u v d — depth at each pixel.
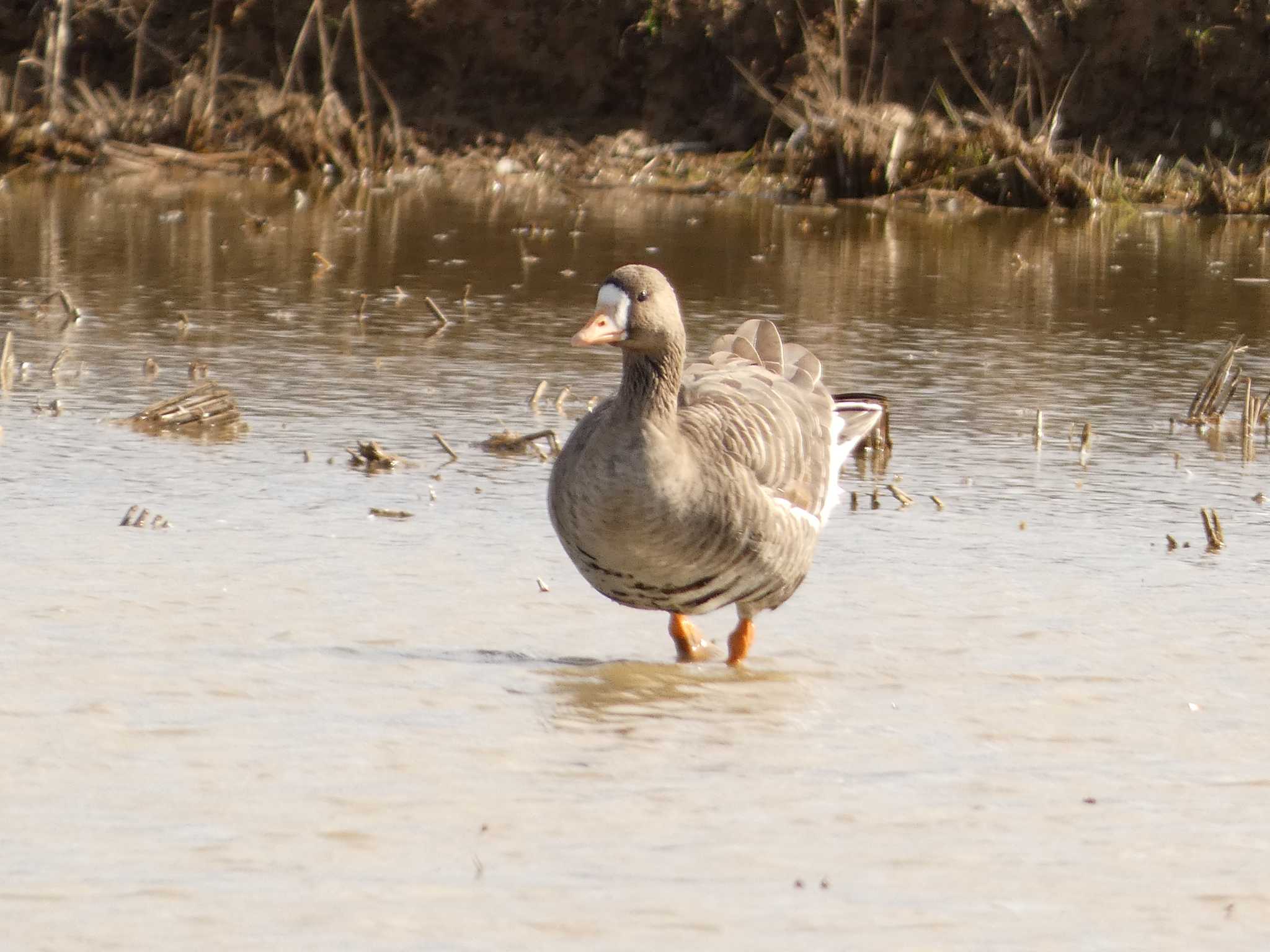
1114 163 38.31
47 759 8.88
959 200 36.41
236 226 30.98
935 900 7.55
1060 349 21.75
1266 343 22.45
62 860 7.68
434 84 41.66
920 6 39.16
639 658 11.22
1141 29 38.66
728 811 8.52
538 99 41.28
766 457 11.20
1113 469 16.25
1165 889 7.71
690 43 40.31
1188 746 9.59
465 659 10.97
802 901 7.50
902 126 37.28
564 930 7.15
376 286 25.22
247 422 17.19
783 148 38.97
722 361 12.91
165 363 19.75
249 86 41.59
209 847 7.88
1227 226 34.38
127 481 14.80
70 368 19.27
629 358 10.73
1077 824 8.45
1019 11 38.91
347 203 34.50
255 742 9.27
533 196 36.31
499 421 17.59
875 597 12.45
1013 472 16.09
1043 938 7.21
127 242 28.52
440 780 8.84
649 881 7.66
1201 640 11.52
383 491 14.88
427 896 7.44
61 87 40.16
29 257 26.67
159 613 11.46
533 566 13.02
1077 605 12.27
